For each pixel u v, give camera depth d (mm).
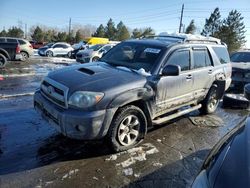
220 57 6504
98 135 3656
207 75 5754
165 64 4594
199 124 5719
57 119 3678
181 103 5145
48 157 3795
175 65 4387
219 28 60500
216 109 7113
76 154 3928
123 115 3918
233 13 59250
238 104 7258
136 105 4262
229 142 2227
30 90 8008
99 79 3898
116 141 3938
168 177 3533
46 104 3918
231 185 1704
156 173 3604
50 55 24469
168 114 5039
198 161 4035
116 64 4840
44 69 13383
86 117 3502
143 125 4277
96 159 3832
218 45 6559
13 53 14203
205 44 5969
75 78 3920
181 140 4785
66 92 3650
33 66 14508
